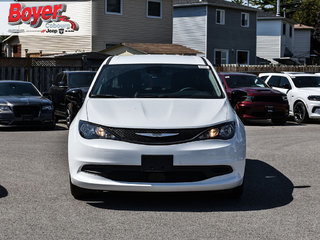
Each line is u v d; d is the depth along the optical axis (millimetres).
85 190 5898
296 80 18188
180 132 5527
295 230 4883
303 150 10500
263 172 8039
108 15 34031
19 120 13602
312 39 66875
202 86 6738
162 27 37156
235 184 5668
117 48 32625
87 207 5727
